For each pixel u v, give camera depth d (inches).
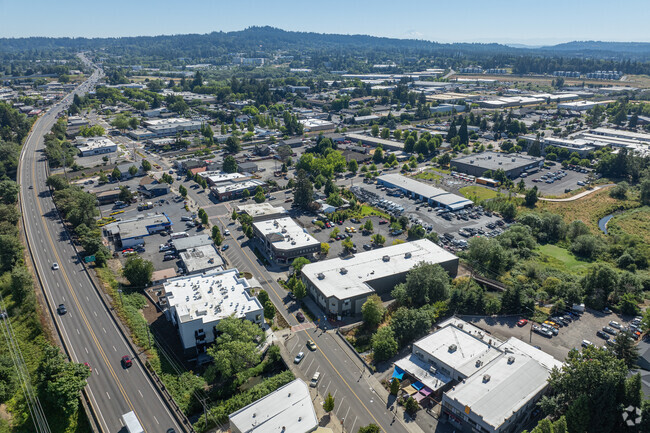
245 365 4451.3
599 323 5408.5
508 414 3705.7
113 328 5191.9
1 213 7770.7
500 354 4475.9
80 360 4650.6
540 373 4212.6
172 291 5433.1
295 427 3732.8
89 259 6638.8
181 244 7130.9
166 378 4404.5
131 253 7091.5
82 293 5900.6
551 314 5575.8
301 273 6225.4
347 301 5506.9
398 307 5649.6
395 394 4249.5
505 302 5644.7
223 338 4544.8
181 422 3873.0
